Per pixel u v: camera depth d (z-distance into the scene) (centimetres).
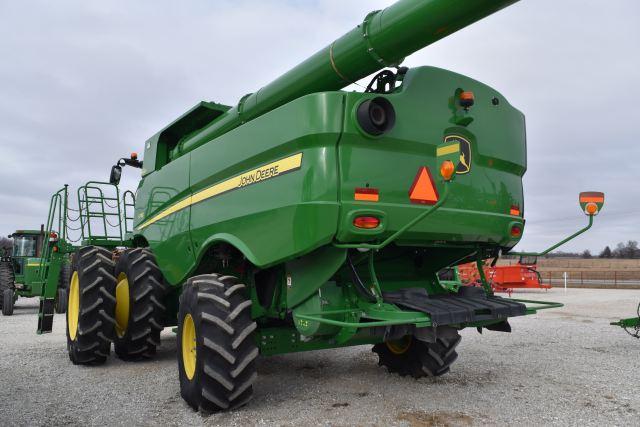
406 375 494
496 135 421
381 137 346
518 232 436
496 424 359
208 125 549
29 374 528
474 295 420
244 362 372
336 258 337
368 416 375
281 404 405
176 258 522
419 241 385
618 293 1852
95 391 457
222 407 375
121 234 768
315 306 355
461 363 572
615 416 378
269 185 371
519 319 1008
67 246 775
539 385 470
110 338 569
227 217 423
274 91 454
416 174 364
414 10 335
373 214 334
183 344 412
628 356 618
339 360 582
